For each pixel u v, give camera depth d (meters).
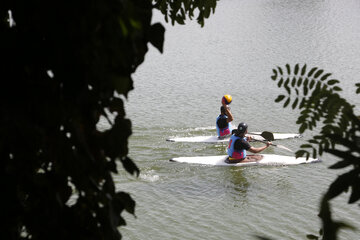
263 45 50.94
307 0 85.81
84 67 1.90
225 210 16.86
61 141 1.99
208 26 65.38
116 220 2.15
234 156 21.19
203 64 43.34
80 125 1.96
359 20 64.38
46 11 1.88
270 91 33.31
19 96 1.94
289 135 24.59
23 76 1.97
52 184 2.12
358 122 2.35
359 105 27.69
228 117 24.20
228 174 20.20
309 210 16.78
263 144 24.25
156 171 20.27
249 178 19.83
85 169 2.03
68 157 2.00
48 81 1.97
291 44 50.66
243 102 30.89
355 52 45.38
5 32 1.99
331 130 2.78
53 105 1.94
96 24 1.79
